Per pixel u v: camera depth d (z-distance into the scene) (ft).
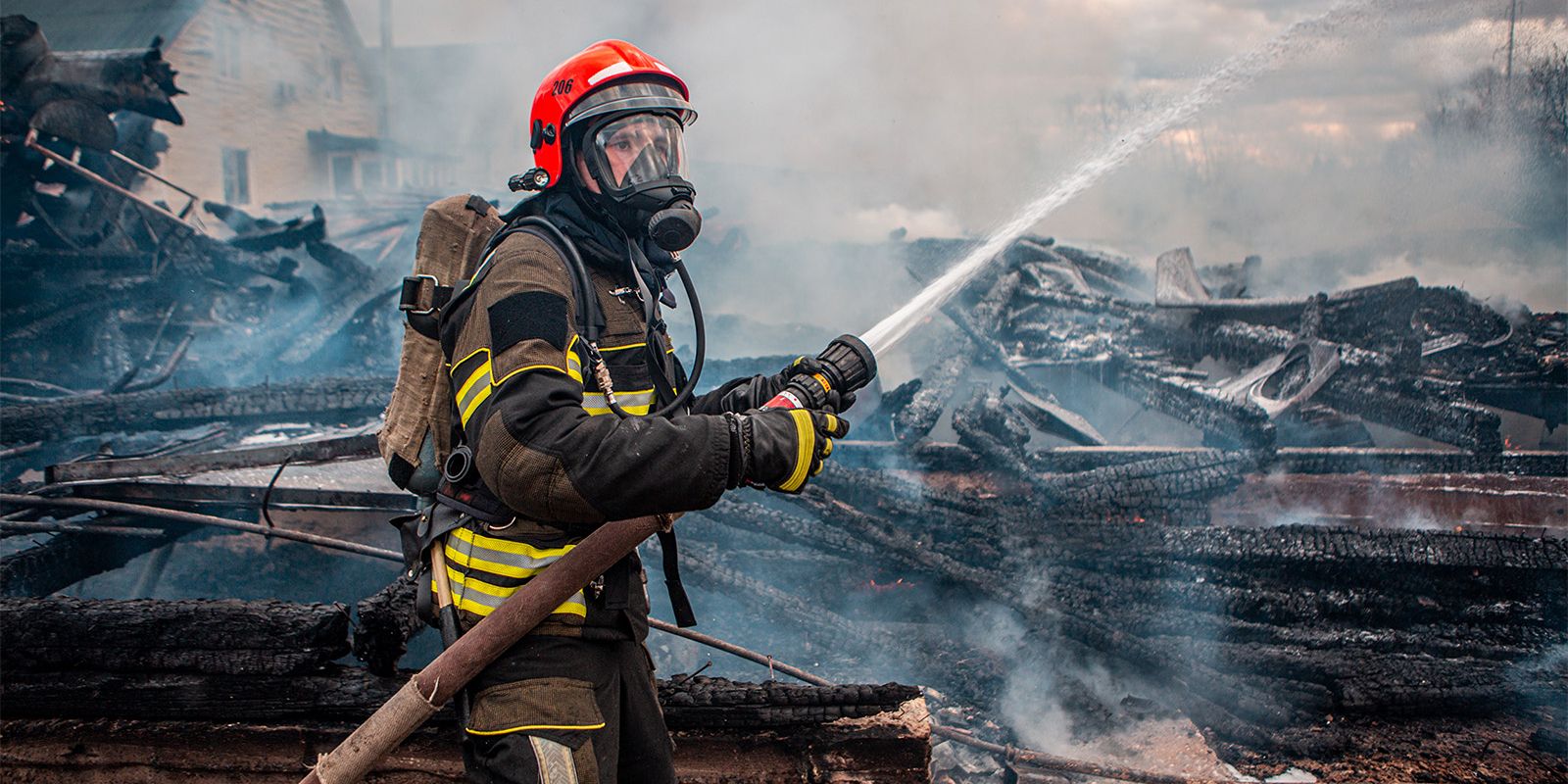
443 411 5.91
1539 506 15.93
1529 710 12.23
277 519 15.71
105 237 33.22
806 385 5.66
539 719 5.34
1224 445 19.58
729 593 12.85
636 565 6.01
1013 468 16.88
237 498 13.23
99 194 33.63
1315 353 21.16
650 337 5.99
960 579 13.52
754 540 14.44
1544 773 11.10
